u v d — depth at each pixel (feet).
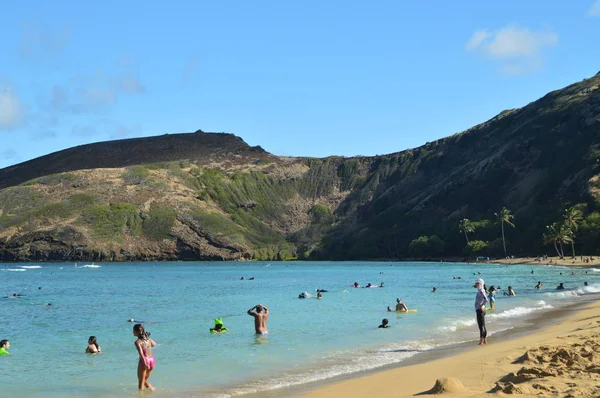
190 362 75.56
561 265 441.68
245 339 95.81
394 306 155.33
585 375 49.70
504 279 287.28
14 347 93.81
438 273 382.83
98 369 73.61
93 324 127.65
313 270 507.71
